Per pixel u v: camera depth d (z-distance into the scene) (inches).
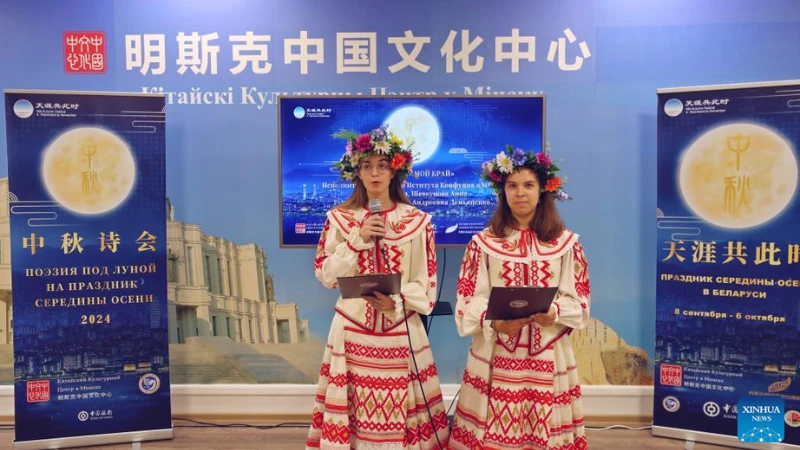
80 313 110.8
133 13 121.0
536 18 120.3
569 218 123.6
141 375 114.0
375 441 87.7
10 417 124.6
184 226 124.3
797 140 104.3
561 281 87.5
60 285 109.6
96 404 112.3
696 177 111.2
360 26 121.0
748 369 109.4
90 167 109.7
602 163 122.3
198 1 121.0
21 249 108.0
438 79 121.3
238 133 123.1
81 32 120.9
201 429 121.0
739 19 118.8
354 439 90.5
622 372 125.0
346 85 121.8
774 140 105.7
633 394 124.0
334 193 119.2
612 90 121.1
